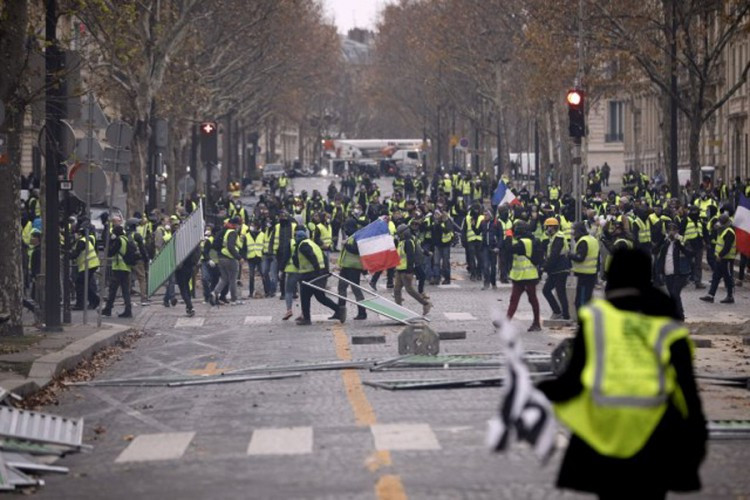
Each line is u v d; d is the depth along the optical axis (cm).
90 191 6050
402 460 2819
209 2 12719
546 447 1605
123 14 6956
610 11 11550
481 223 8656
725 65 18500
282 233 7906
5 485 2623
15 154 5550
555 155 18038
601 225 8638
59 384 4441
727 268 7400
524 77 18225
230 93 18275
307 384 4238
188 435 3309
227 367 4934
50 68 5697
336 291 8500
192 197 13712
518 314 6931
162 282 7300
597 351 1711
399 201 12862
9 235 5569
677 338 1709
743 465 2736
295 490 2533
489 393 3888
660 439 1702
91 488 2686
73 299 8206
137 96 10494
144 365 5097
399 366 4541
